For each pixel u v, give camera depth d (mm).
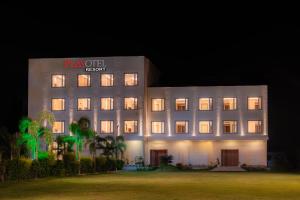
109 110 76188
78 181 40094
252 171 66688
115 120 75812
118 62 76500
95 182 38719
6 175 38281
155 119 76375
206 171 66500
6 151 48062
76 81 77312
